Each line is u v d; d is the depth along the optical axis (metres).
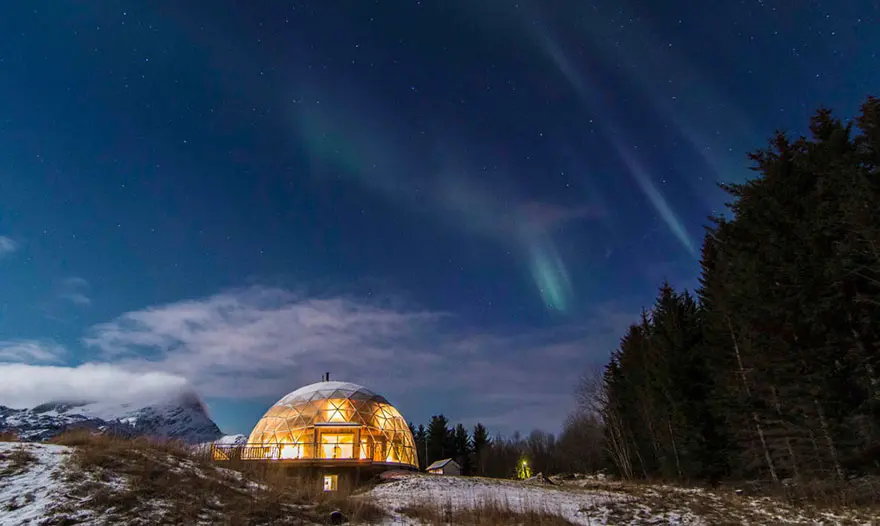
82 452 14.40
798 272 21.08
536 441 83.88
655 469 35.16
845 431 19.61
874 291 19.78
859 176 19.03
